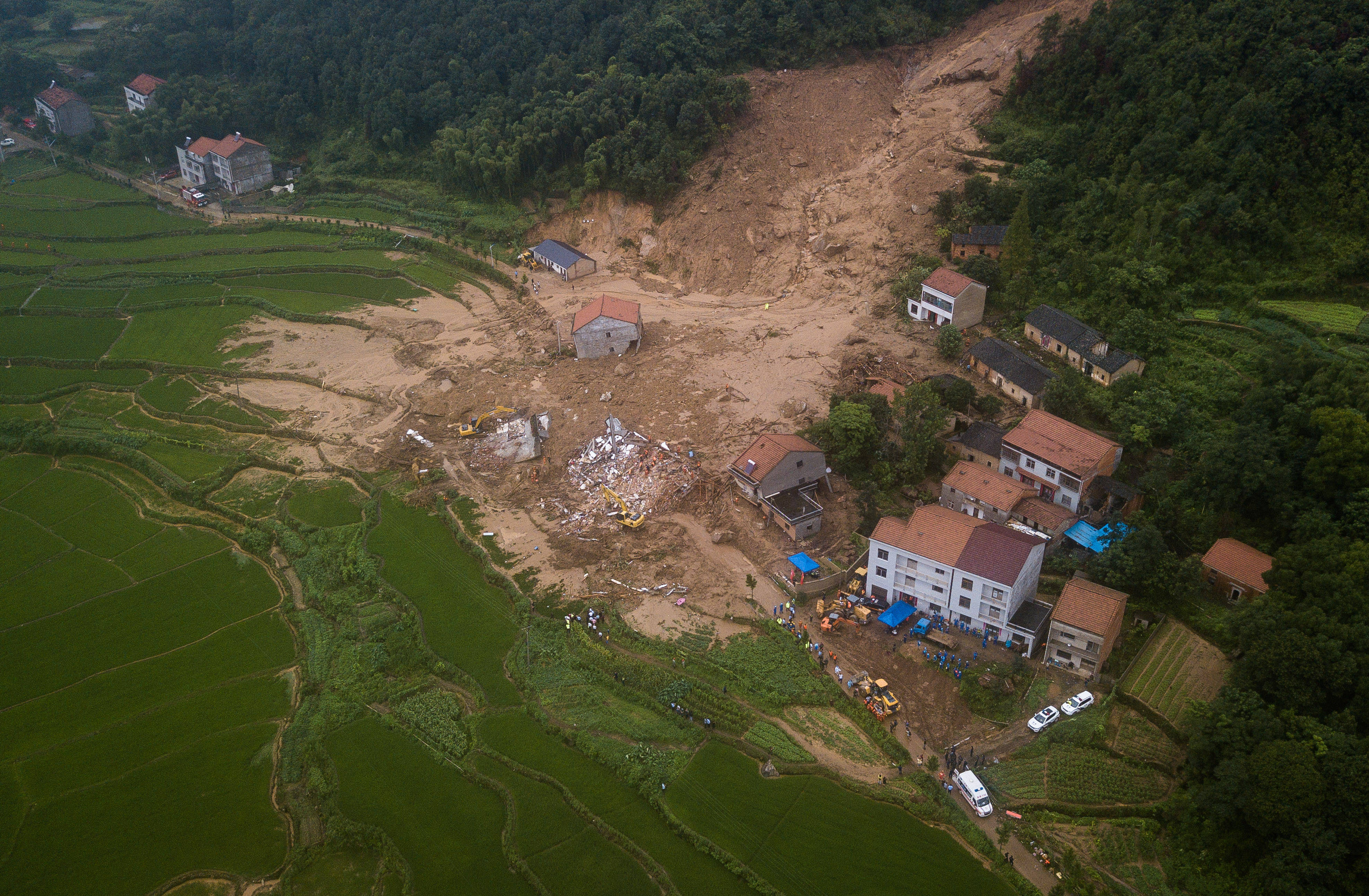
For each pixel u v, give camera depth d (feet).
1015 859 164.55
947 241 341.62
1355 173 279.69
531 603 232.32
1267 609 182.09
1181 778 174.40
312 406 322.14
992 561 203.31
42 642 225.76
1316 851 146.51
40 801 184.85
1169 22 335.26
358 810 180.04
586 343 330.75
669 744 190.90
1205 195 292.61
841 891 160.35
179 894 167.22
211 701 209.15
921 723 192.95
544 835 172.96
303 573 245.24
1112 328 288.10
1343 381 229.25
